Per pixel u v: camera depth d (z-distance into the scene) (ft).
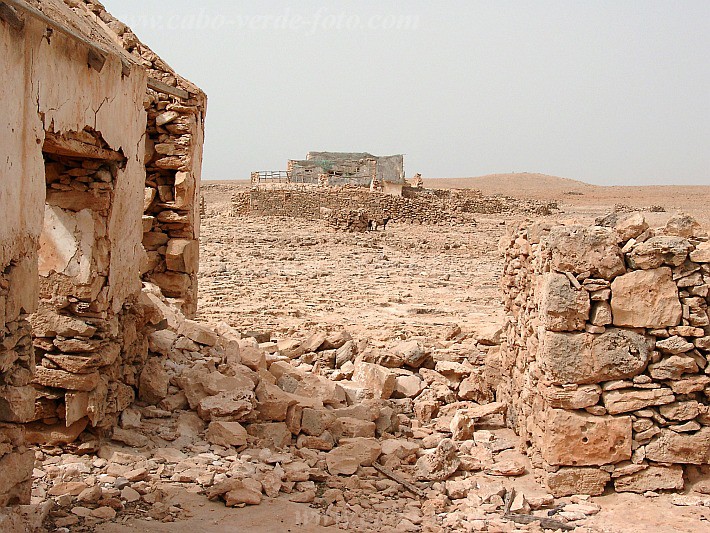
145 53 37.76
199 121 39.45
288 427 28.40
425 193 169.99
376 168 179.22
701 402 24.63
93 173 24.66
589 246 24.36
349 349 39.24
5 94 17.25
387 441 28.35
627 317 24.32
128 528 19.80
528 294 29.43
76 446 24.49
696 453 24.39
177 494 22.50
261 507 22.07
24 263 18.56
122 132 25.43
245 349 32.37
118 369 26.55
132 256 27.37
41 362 23.89
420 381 36.40
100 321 24.44
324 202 143.43
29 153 18.61
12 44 17.47
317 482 25.16
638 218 24.63
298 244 107.86
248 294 65.51
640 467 24.41
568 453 24.44
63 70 20.42
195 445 26.09
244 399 27.99
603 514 23.26
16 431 18.71
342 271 84.84
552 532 22.17
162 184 38.73
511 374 32.71
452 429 30.19
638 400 24.32
